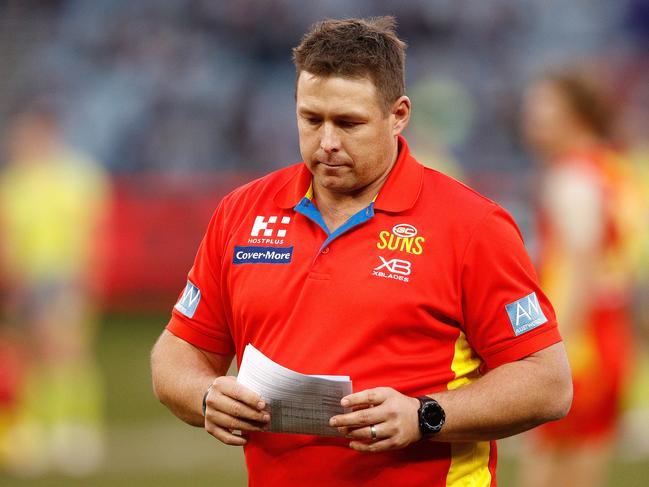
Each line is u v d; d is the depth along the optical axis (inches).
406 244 468.8
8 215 1823.3
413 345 464.4
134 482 1163.3
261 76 2856.8
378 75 456.8
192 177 2412.6
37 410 1389.0
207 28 2906.0
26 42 2893.7
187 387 492.7
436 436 452.1
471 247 466.3
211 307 513.0
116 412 1529.3
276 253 484.4
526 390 459.2
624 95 2775.6
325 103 453.4
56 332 1444.4
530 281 473.7
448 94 2691.9
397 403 439.8
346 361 461.1
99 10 2940.5
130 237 2356.1
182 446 1342.3
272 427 460.1
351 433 441.4
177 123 2748.5
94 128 2719.0
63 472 1231.5
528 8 2947.8
